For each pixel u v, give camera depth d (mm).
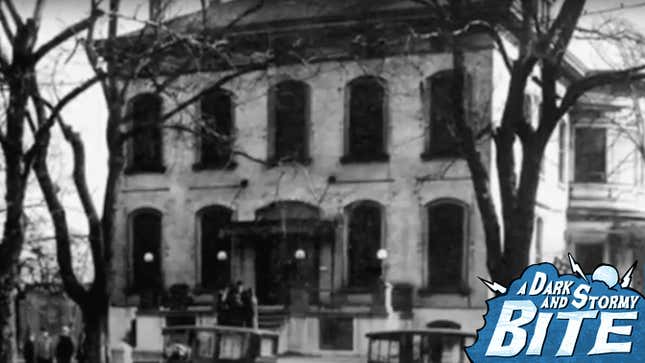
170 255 41875
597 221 47688
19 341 34438
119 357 33688
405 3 37844
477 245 37656
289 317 36562
